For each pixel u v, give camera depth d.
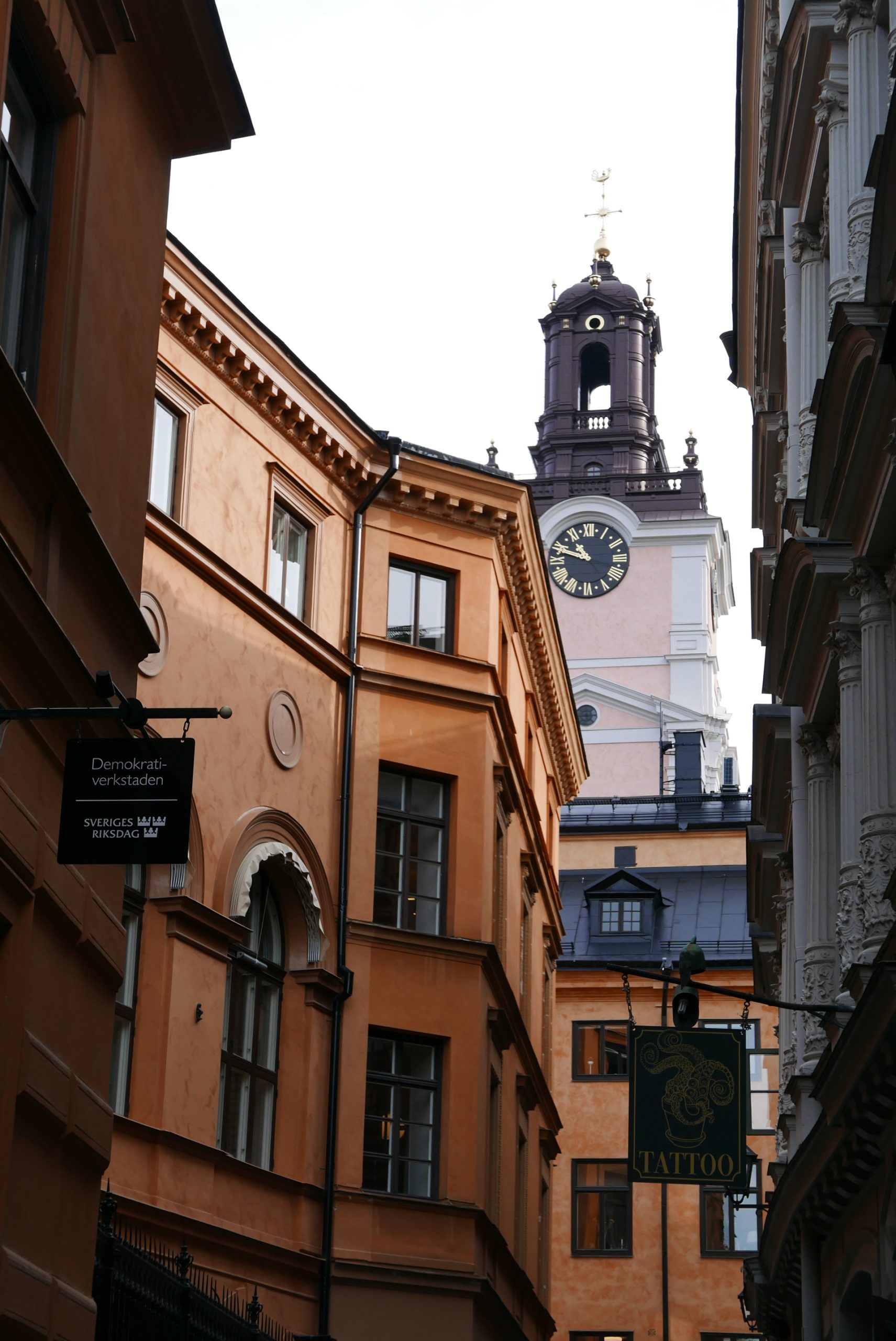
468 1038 29.31
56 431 12.45
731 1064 19.81
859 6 19.06
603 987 53.84
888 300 16.03
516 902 35.41
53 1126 11.71
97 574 12.82
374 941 28.64
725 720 81.06
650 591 83.50
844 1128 18.06
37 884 11.41
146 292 14.73
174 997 23.84
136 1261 14.78
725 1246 50.94
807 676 21.75
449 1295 27.84
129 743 10.77
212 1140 24.42
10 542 11.33
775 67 23.47
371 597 30.38
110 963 12.90
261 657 27.20
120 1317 14.32
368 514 30.72
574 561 84.38
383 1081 28.48
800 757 24.03
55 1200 11.84
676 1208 51.41
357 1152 27.48
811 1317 23.38
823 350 22.94
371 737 29.66
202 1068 24.31
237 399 27.36
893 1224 17.27
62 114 13.09
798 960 23.97
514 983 35.00
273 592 28.20
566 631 83.75
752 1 27.11
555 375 89.62
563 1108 52.81
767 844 30.33
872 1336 19.94
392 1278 27.22
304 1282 26.17
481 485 31.84
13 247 12.32
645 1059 19.80
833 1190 20.16
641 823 60.47
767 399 29.67
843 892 18.38
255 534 27.50
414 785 30.42
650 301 90.94
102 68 13.60
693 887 57.19
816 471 18.75
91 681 12.25
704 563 83.50
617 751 80.50
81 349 12.99
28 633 11.12
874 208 15.45
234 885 25.72
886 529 16.94
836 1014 20.14
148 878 24.19
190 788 10.67
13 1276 10.79
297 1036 27.11
